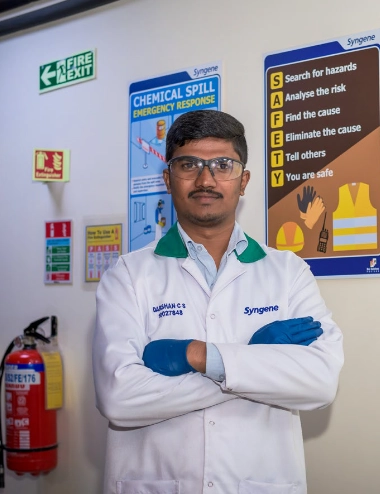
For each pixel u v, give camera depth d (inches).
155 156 91.7
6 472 104.4
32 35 107.9
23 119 108.3
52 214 103.1
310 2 80.1
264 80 83.0
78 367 97.6
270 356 55.5
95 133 99.0
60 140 103.2
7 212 109.0
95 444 94.5
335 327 60.3
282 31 82.1
